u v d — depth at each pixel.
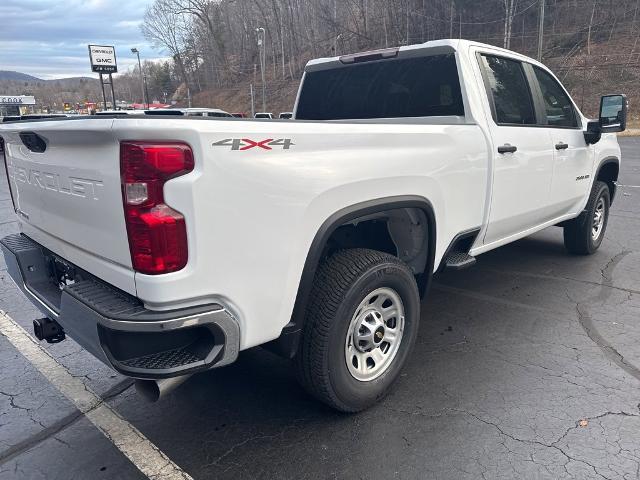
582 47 45.34
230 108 66.06
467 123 3.63
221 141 2.03
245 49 74.06
